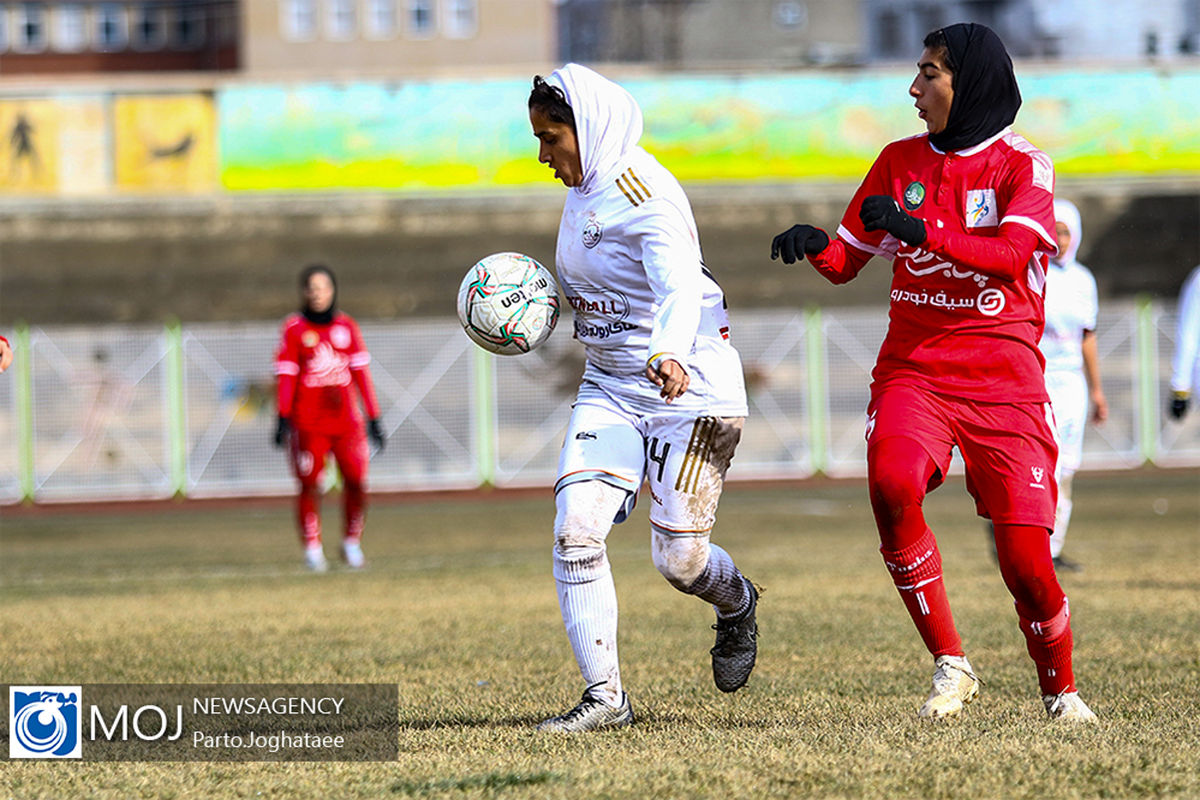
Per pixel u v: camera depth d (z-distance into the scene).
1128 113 108.56
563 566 17.72
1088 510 65.56
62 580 43.41
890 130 108.62
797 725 17.56
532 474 94.44
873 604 32.03
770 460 96.19
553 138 17.50
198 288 114.44
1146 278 112.75
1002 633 26.78
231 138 108.25
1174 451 97.44
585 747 16.28
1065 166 108.69
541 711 19.50
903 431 17.25
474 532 62.44
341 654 25.50
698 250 17.72
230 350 93.44
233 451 93.12
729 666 19.45
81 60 199.25
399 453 93.62
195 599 36.50
